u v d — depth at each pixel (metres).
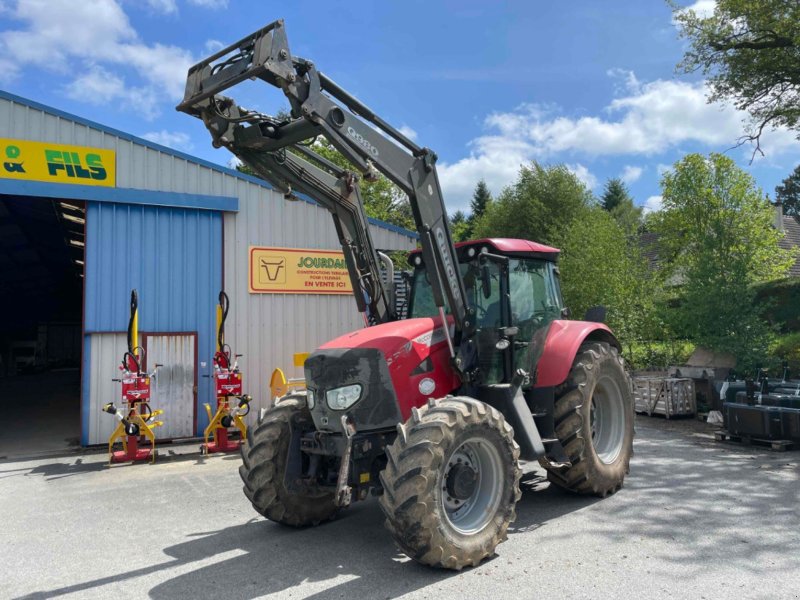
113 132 9.44
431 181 4.86
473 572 3.94
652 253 19.12
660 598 3.47
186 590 3.79
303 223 10.80
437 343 4.86
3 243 16.75
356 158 4.35
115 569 4.21
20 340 26.48
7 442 9.71
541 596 3.54
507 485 4.34
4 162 8.84
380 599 3.56
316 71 4.17
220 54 4.22
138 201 9.46
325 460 4.98
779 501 5.43
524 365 5.51
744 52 14.39
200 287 9.91
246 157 4.76
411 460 3.83
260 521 5.32
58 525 5.34
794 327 15.13
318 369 4.56
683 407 10.38
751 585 3.63
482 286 4.86
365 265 5.56
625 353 14.24
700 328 11.49
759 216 12.22
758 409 7.95
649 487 5.98
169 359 9.61
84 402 9.08
